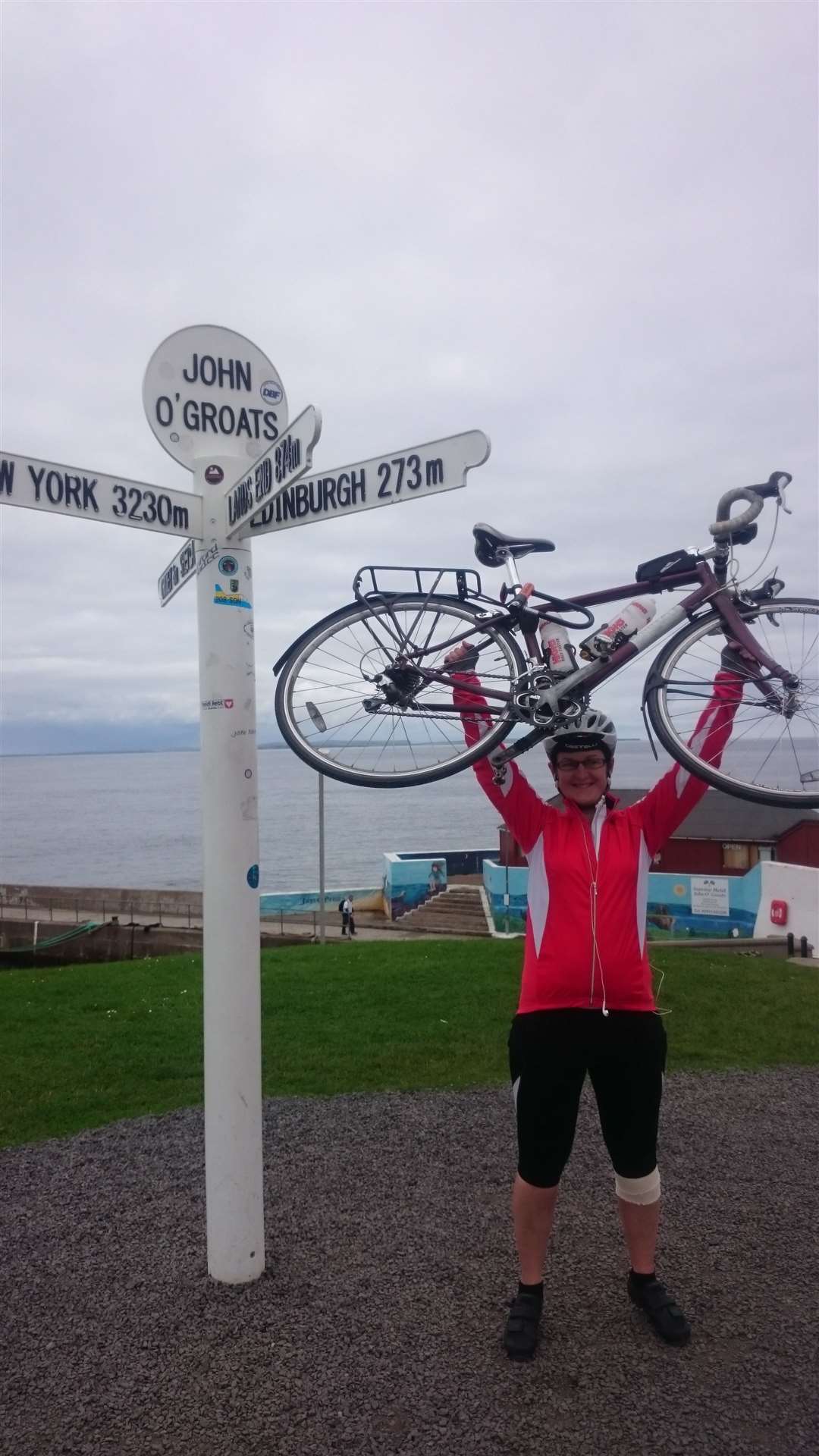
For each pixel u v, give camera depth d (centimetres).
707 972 1012
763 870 1561
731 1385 297
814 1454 266
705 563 337
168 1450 273
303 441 288
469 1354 315
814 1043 734
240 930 361
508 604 338
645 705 333
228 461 370
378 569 351
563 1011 313
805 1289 356
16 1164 503
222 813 357
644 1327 329
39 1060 704
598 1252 386
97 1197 457
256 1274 368
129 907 3100
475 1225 416
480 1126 552
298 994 915
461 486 308
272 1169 488
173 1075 667
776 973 1016
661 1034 319
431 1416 285
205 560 362
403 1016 820
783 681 324
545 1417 283
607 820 330
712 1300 349
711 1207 436
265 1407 290
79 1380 306
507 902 2684
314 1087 631
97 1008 895
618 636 331
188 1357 317
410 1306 346
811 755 325
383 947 1320
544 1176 310
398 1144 524
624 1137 317
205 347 378
